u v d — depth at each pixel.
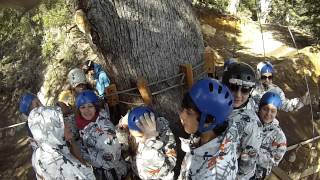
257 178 3.52
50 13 12.05
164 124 2.99
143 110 2.80
